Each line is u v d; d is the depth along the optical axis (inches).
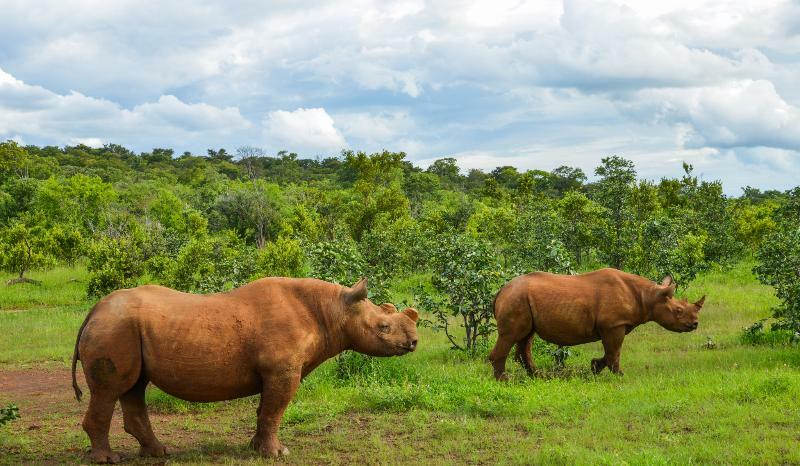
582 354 533.6
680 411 332.8
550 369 480.1
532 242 1048.2
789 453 266.5
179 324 281.9
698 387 379.2
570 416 338.0
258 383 294.4
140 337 280.1
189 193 2923.2
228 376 287.1
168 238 1206.3
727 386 370.6
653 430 306.0
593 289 455.2
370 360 457.4
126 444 325.7
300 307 299.9
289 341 290.4
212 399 293.3
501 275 557.3
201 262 932.6
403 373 445.7
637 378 425.7
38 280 1172.5
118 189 3041.3
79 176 2315.5
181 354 280.2
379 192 2363.4
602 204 891.4
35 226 1942.7
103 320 280.2
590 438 299.9
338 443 311.3
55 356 599.8
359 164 2397.9
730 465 258.1
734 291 854.5
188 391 287.1
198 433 345.1
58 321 793.6
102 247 1013.8
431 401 370.6
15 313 878.4
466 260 545.6
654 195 1092.5
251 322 288.8
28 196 2333.9
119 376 278.8
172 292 295.9
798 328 502.0
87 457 291.9
